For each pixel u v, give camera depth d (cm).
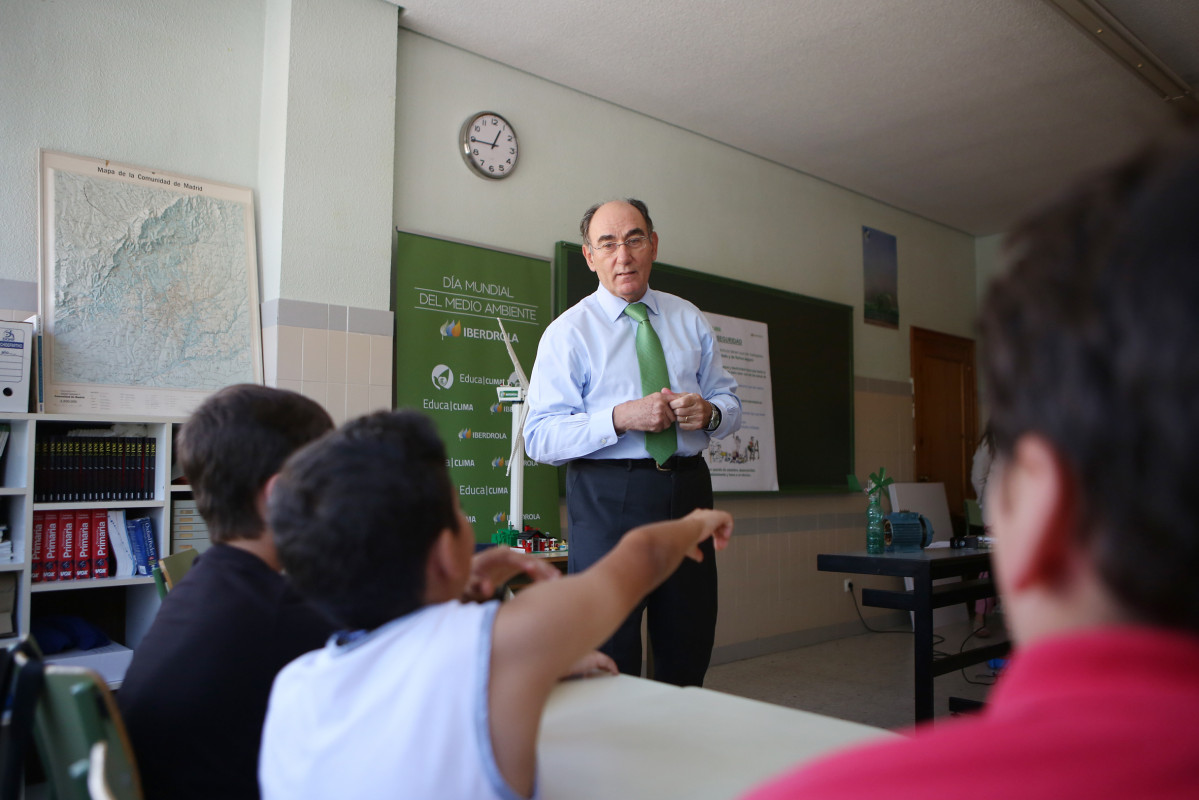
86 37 295
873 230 599
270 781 66
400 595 66
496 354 380
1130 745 22
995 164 535
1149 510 22
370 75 342
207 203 316
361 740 60
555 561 304
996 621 592
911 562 285
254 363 316
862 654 491
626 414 196
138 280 296
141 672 92
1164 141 25
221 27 327
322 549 65
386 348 341
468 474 366
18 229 278
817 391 534
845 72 412
